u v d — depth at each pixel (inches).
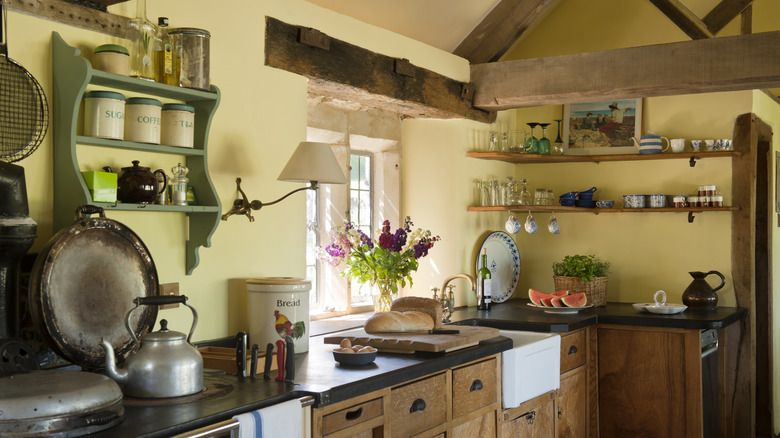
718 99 188.5
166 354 77.9
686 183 191.9
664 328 163.2
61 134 84.7
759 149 211.0
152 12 98.4
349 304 162.9
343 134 156.9
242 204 109.7
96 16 90.6
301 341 110.0
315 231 157.0
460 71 173.3
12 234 75.1
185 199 96.6
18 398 60.9
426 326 122.8
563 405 153.3
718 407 181.3
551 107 205.2
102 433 63.8
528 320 154.9
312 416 84.4
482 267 178.7
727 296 188.2
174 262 101.3
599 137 199.5
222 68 109.2
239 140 112.0
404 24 159.5
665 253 194.5
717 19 192.7
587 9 204.5
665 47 153.9
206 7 106.6
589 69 161.5
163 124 96.3
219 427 70.1
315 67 127.6
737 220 186.5
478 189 190.4
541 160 196.7
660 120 195.0
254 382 86.6
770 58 145.0
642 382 165.8
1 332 76.7
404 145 177.9
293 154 111.7
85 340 82.6
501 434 126.3
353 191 169.3
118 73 88.0
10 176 76.1
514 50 213.3
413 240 157.8
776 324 220.5
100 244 85.2
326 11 131.5
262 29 116.6
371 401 94.3
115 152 93.7
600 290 187.2
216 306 108.1
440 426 109.0
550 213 207.2
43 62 84.7
